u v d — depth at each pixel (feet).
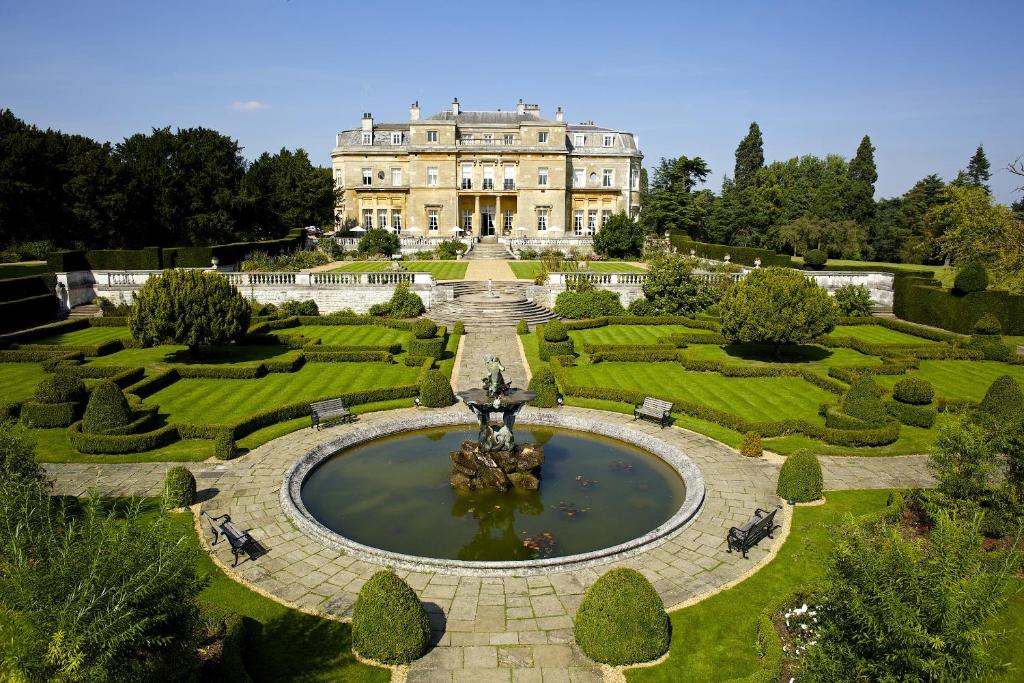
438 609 41.65
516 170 277.64
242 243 201.87
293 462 66.33
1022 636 37.32
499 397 63.00
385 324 135.13
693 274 157.28
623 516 56.29
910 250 268.62
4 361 102.73
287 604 42.11
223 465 65.57
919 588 26.55
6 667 21.81
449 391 85.56
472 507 57.93
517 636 38.96
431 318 142.10
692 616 41.01
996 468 47.80
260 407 84.23
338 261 222.07
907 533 49.83
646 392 92.94
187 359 107.86
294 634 39.01
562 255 226.99
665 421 78.64
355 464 67.87
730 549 49.14
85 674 22.57
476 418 80.07
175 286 100.53
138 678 25.18
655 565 47.14
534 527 54.03
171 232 209.15
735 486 61.62
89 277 155.63
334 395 87.61
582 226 294.25
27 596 23.30
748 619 40.70
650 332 133.08
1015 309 129.80
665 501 59.41
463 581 44.80
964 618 25.52
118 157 204.13
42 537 26.91
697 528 52.95
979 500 46.93
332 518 55.57
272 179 254.27
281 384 94.48
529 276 184.96
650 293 147.43
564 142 278.87
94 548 25.43
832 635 28.84
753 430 75.36
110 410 70.38
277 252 223.30
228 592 43.32
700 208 299.17
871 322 144.05
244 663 36.11
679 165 282.36
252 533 51.65
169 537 27.68
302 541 50.44
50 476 61.93
